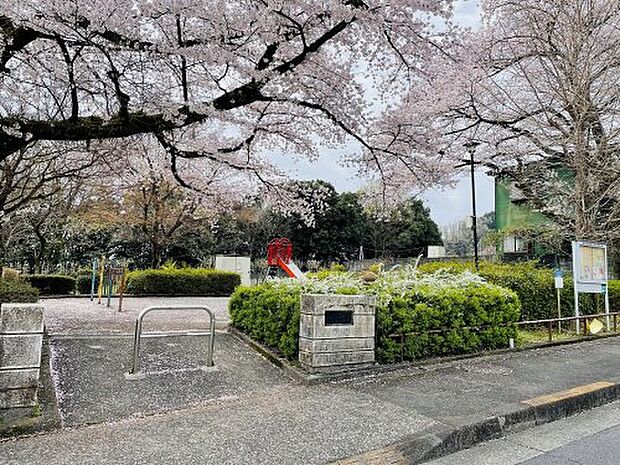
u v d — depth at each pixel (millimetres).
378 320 5367
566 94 9953
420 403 3984
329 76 6520
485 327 6207
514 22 10984
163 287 14938
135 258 22859
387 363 5324
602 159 9930
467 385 4582
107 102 6332
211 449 2990
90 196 13359
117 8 4695
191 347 5871
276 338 5613
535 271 8625
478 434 3449
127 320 8203
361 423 3482
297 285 6133
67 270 21141
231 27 5445
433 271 8734
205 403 4059
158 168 9641
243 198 12305
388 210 11336
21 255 19922
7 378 3379
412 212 29922
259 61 5852
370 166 8438
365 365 5121
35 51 5801
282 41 5605
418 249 30297
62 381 4316
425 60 6703
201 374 4832
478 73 9555
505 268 8789
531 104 11219
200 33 5512
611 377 4895
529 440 3480
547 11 10320
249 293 6660
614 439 3451
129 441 3113
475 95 10648
